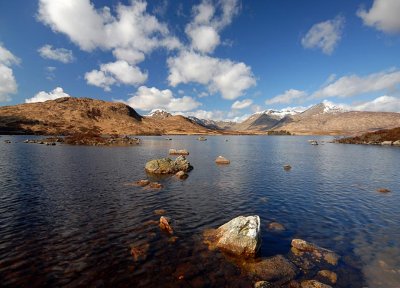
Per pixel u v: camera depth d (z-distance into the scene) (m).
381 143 138.75
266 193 34.25
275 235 21.09
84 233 20.72
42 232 20.80
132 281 14.67
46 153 76.38
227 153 90.00
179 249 18.36
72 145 111.25
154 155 76.38
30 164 54.47
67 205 27.52
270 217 25.27
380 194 34.19
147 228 21.91
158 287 14.19
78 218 23.91
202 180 41.62
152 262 16.64
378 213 26.67
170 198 30.95
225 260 17.02
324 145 141.25
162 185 37.31
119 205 27.88
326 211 27.23
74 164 55.44
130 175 44.25
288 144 150.38
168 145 125.25
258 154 87.44
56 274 15.20
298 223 23.80
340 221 24.36
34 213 24.98
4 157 65.56
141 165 55.22
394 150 104.19
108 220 23.55
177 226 22.44
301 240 19.33
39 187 34.84
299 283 14.74
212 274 15.48
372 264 16.86
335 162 66.69
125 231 21.23
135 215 24.95
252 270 15.95
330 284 14.74
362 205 29.36
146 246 18.72
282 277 15.31
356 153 91.38
